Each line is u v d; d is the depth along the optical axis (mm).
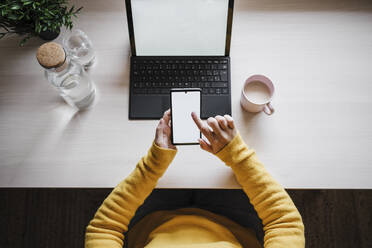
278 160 780
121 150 792
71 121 812
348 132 796
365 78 835
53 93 831
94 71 851
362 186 762
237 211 942
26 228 1341
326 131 798
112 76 848
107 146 795
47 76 788
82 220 1339
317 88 830
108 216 697
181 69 827
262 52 861
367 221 1326
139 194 714
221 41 810
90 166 781
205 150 743
